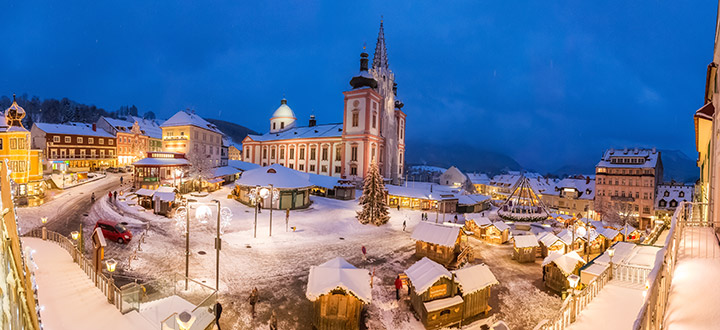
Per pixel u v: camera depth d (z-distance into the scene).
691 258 7.91
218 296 20.20
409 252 32.44
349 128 73.38
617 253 19.55
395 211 55.78
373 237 37.81
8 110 40.19
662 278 6.36
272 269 25.31
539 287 24.53
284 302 20.19
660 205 72.38
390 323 18.72
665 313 5.82
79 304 13.27
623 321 10.97
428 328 18.12
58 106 150.88
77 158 72.94
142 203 41.19
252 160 90.88
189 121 71.81
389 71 82.94
